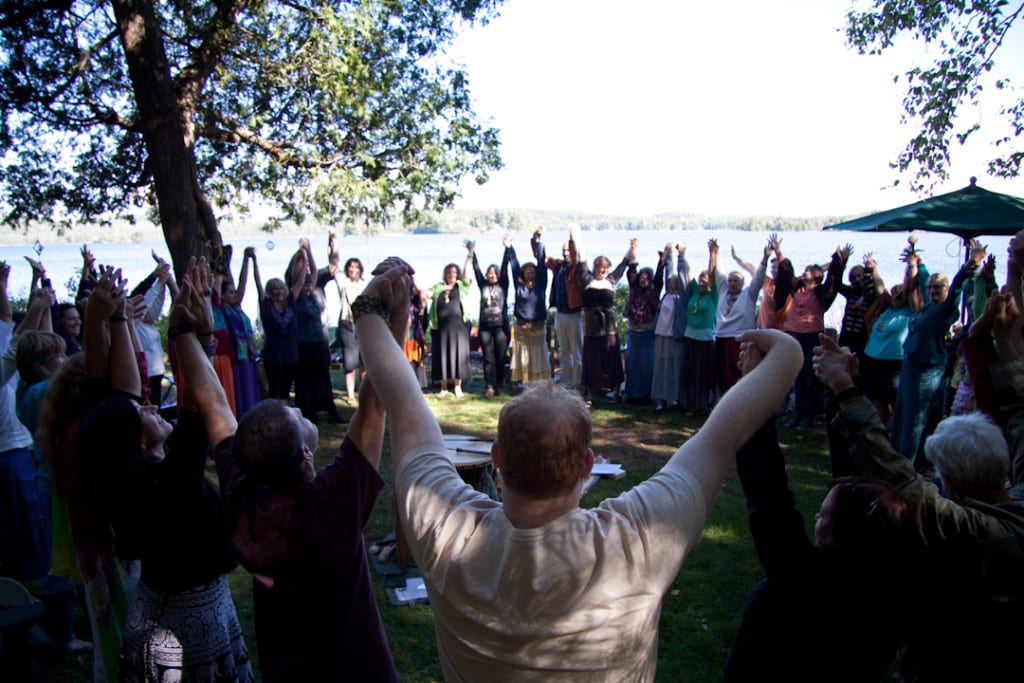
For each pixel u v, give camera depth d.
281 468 1.75
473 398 9.51
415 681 3.35
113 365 2.34
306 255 8.08
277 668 1.74
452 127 11.66
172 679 2.15
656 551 1.19
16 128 11.02
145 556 2.13
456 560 1.21
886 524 1.72
